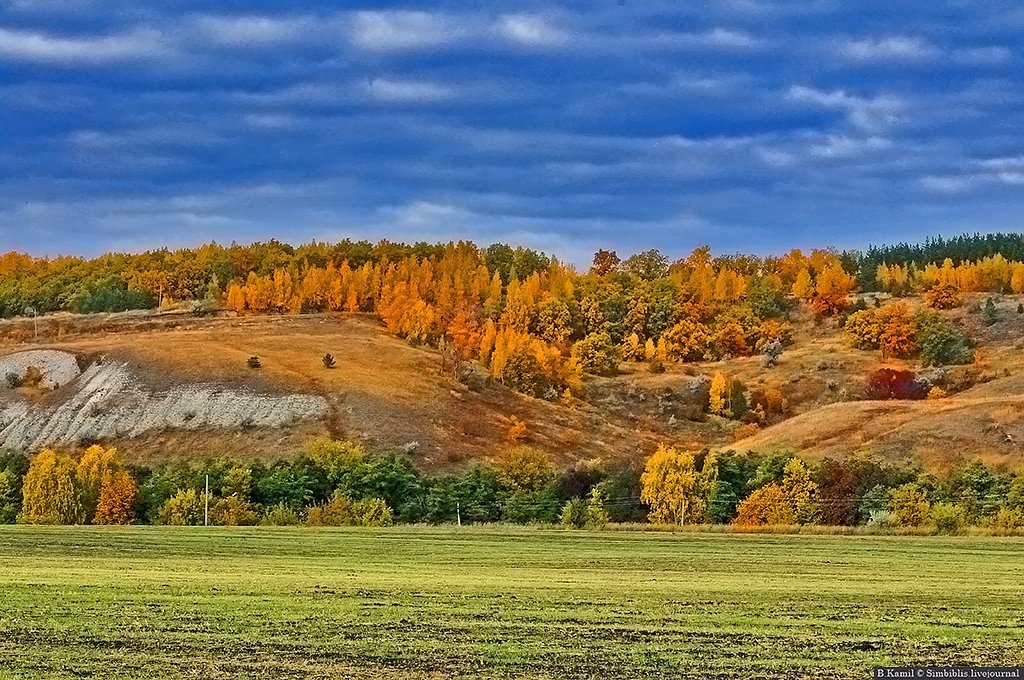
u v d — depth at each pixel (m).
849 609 78.19
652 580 99.00
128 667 54.41
